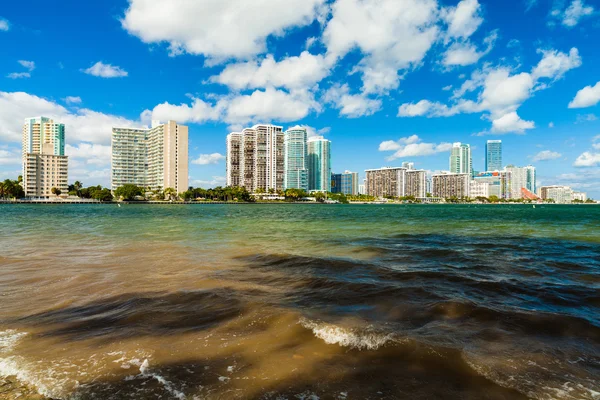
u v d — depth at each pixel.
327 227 38.78
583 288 11.65
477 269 14.73
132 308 9.30
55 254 18.64
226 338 7.30
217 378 5.69
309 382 5.61
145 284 11.92
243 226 40.28
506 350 6.83
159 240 25.41
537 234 30.56
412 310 9.25
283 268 14.83
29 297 10.40
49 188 196.12
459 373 5.94
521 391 5.41
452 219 58.06
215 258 17.36
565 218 62.59
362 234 30.41
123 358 6.39
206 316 8.64
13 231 32.69
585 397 5.25
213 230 34.41
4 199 174.50
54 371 5.89
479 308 9.32
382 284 12.00
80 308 9.33
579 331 7.83
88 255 18.34
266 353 6.60
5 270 14.35
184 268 14.80
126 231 33.00
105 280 12.53
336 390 5.40
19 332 7.66
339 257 17.72
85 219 54.56
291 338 7.29
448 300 10.06
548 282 12.47
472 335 7.55
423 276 13.29
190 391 5.30
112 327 7.95
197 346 6.90
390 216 69.88
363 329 7.77
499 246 22.19
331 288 11.45
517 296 10.67
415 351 6.71
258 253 18.98
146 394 5.22
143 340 7.21
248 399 5.12
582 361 6.42
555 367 6.18
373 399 5.18
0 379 5.64
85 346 6.92
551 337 7.50
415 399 5.20
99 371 5.89
